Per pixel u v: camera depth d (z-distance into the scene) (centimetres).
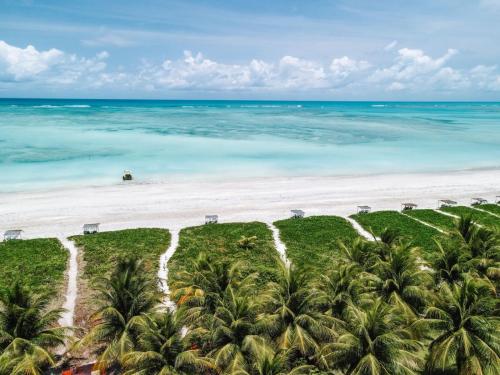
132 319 1878
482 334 1711
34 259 3158
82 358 2061
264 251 3397
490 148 8825
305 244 3553
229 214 4359
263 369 1576
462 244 2667
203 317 1961
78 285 2828
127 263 2425
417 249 2625
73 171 5931
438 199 5066
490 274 2333
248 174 6066
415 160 7388
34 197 4722
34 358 1770
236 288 2172
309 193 5175
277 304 1972
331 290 2112
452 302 1862
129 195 4894
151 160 6812
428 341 1984
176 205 4597
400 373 1609
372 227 3981
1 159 6519
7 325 1859
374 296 2152
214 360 1722
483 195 5275
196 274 2230
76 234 3728
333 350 1728
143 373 1639
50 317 1953
